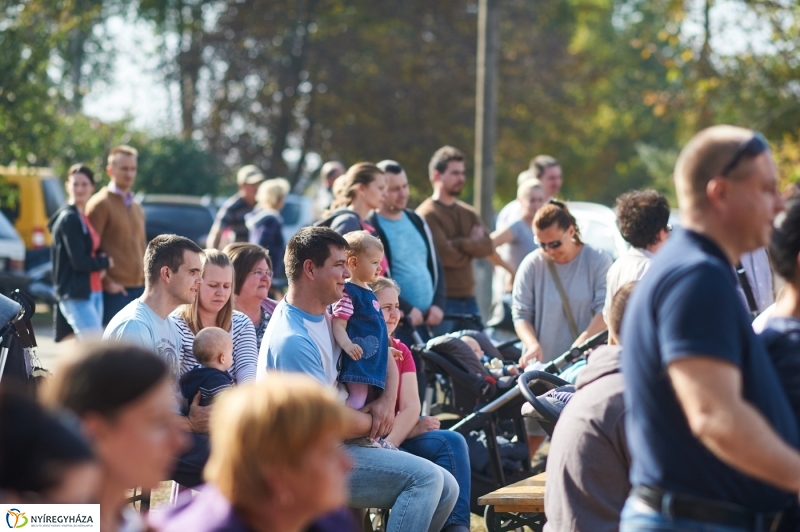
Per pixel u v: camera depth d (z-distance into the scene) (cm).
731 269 686
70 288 2153
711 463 657
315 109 6875
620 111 11844
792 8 4722
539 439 1742
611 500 873
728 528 656
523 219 2302
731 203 672
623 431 866
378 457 1155
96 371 593
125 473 596
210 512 616
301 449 585
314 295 1160
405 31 7075
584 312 1720
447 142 6925
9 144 4072
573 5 11144
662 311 650
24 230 4094
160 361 616
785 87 4991
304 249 1154
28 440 519
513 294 1780
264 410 588
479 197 3469
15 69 4066
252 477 593
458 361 1576
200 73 6988
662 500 665
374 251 1265
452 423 1775
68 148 4800
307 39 6894
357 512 1239
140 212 2319
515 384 1540
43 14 4359
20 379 1336
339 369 1187
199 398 1191
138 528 645
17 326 1342
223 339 1231
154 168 5853
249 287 1518
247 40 6862
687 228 684
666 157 11088
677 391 641
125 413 595
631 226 1385
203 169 5984
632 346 677
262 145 6944
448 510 1184
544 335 1733
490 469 1493
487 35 3444
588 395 897
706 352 629
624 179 12219
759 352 665
